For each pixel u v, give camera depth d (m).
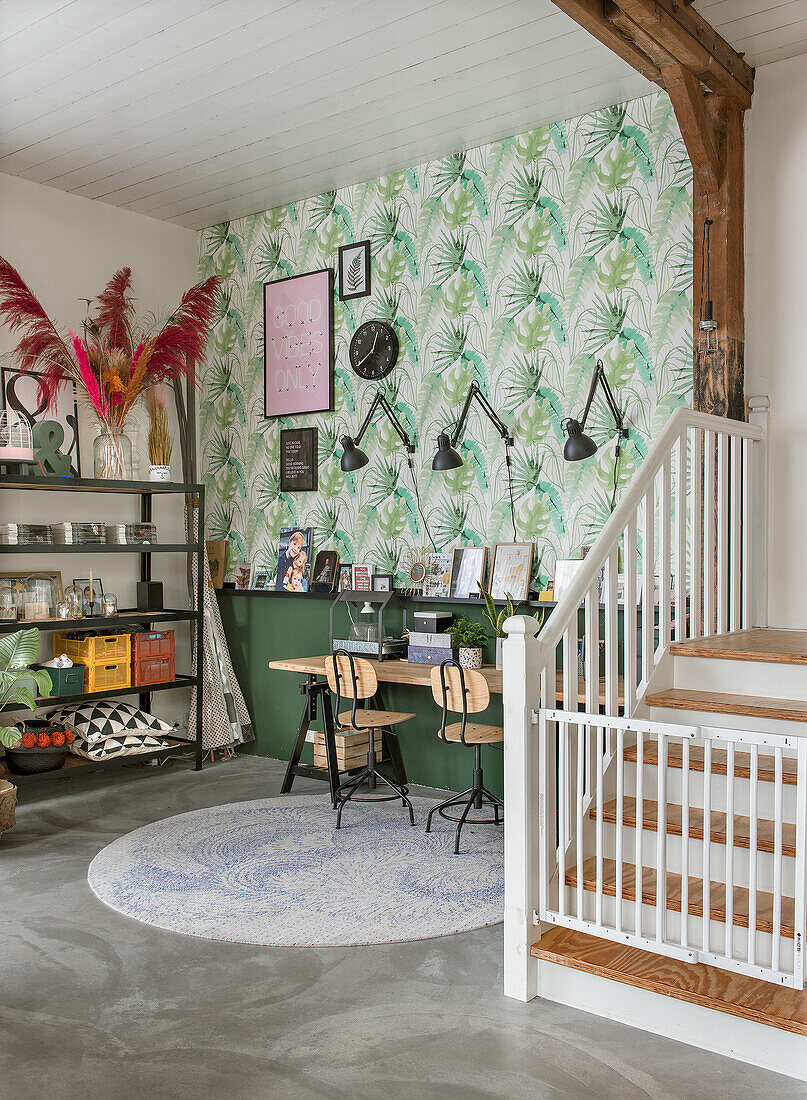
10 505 5.29
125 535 5.45
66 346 5.55
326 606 5.71
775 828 2.40
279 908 3.52
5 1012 2.76
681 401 4.41
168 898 3.62
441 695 4.24
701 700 3.31
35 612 5.11
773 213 4.14
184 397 6.32
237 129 4.79
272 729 6.04
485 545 5.06
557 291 4.79
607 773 3.22
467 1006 2.80
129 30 3.82
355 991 2.89
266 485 6.11
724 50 3.90
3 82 4.26
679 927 2.77
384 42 3.94
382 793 5.11
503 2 3.63
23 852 4.19
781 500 4.13
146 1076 2.43
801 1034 2.38
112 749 5.24
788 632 4.01
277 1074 2.43
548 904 2.94
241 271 6.21
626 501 3.35
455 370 5.18
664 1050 2.55
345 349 5.67
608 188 4.61
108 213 5.88
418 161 5.25
